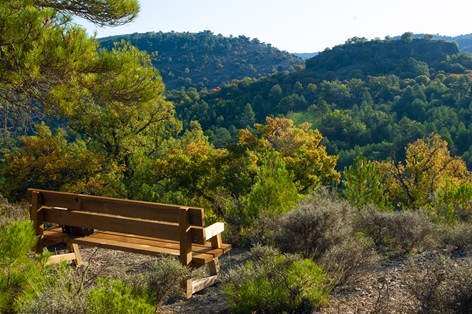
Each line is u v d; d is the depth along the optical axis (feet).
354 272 14.82
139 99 23.35
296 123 349.82
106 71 21.88
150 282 12.54
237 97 456.04
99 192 69.00
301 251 16.37
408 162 84.69
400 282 14.05
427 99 393.29
